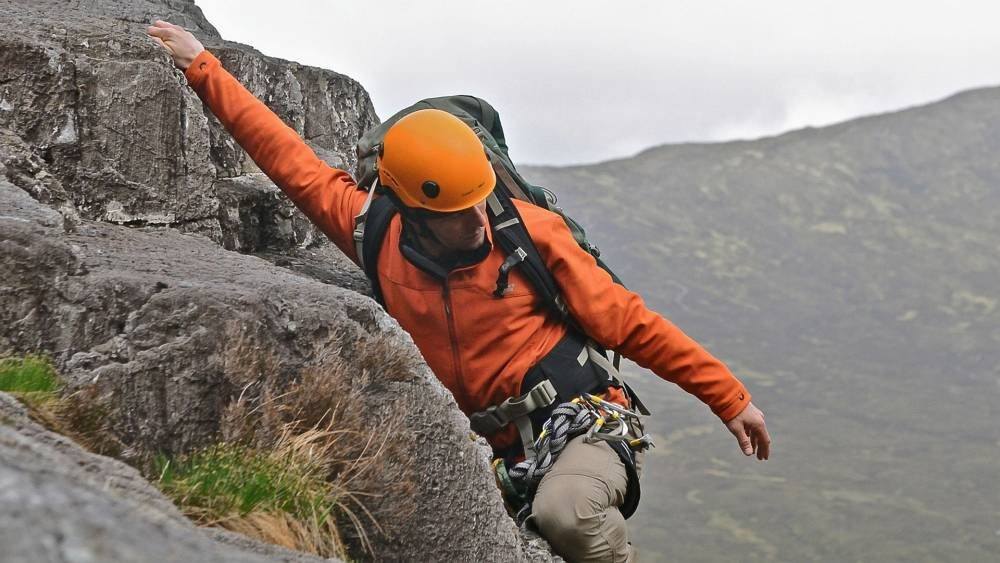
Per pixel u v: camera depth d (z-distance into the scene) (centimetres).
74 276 291
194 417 288
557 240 405
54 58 377
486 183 394
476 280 398
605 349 425
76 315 286
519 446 413
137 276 300
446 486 343
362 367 329
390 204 414
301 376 313
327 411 311
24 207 313
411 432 336
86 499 136
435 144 389
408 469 329
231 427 288
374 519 314
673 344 413
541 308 409
